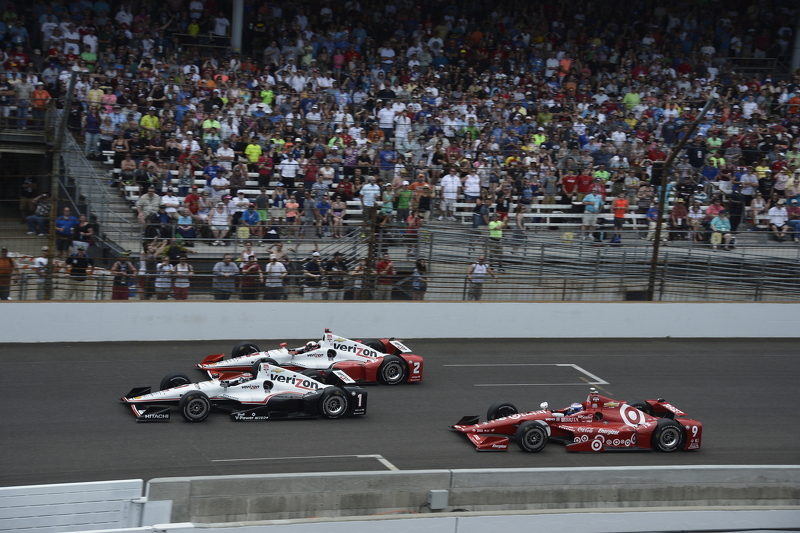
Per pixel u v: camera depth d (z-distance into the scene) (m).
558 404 36.62
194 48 66.00
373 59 70.38
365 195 54.47
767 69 82.75
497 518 21.94
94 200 48.66
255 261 44.94
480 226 54.97
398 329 45.22
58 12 62.81
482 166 59.34
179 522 22.05
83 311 40.41
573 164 62.03
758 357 46.69
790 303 51.34
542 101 69.62
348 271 47.00
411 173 56.97
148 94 57.25
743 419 36.41
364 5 76.69
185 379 33.00
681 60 79.06
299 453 28.72
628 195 60.28
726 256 53.94
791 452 32.75
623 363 43.81
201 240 44.19
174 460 27.41
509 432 31.33
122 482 21.06
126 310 41.09
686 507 25.14
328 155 56.97
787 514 24.25
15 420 30.19
